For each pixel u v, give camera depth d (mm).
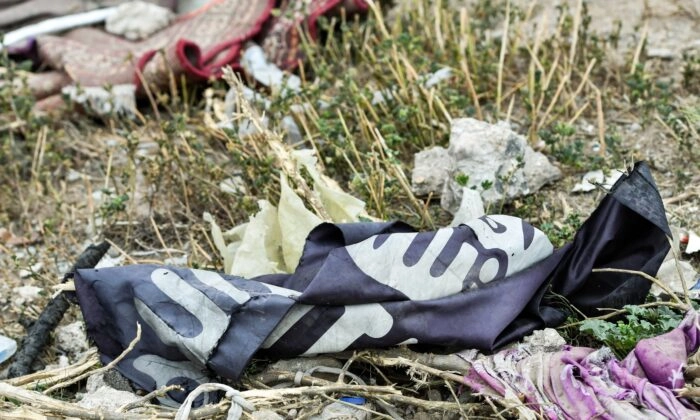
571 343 2686
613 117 3846
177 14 4879
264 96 4027
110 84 4082
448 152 3344
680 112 3764
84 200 3855
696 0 4555
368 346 2551
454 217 3119
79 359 2900
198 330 2527
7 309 3293
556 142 3545
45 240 3537
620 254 2744
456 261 2598
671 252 2887
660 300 2754
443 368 2545
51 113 4160
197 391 2373
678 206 3273
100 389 2551
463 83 4020
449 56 4254
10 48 4473
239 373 2479
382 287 2543
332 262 2541
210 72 4238
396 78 3824
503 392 2400
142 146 4078
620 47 4305
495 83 4082
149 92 4176
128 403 2410
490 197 3215
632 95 3799
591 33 4234
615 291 2672
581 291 2748
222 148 3982
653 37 4367
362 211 3057
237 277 2656
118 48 4480
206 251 3416
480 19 4574
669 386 2340
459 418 2484
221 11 4625
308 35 4285
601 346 2682
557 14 4637
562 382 2375
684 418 2223
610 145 3510
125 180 3660
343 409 2465
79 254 3504
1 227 3727
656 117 3670
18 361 2891
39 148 4066
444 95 3807
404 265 2576
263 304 2506
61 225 3682
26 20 4641
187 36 4512
